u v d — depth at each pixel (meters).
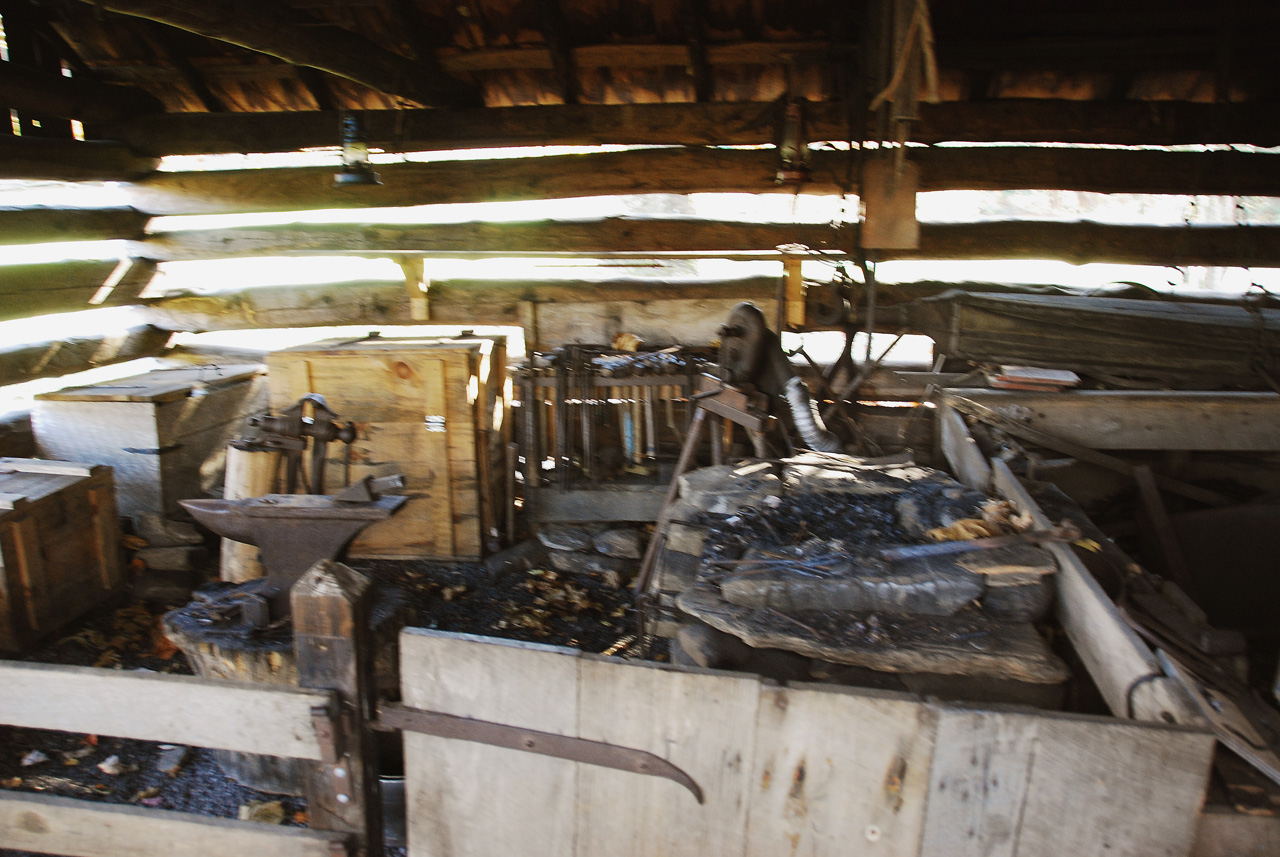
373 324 6.18
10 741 3.45
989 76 5.18
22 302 5.04
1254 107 4.94
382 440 5.03
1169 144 5.11
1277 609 4.39
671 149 5.44
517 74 5.50
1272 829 1.81
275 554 3.07
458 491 5.11
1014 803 1.85
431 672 2.06
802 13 4.87
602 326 5.91
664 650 3.60
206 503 3.05
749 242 5.61
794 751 1.91
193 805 3.14
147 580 4.70
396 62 4.62
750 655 2.70
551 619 4.57
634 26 5.05
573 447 5.35
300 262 6.29
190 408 5.21
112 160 5.34
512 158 5.56
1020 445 4.72
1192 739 1.75
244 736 2.05
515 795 2.10
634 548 5.10
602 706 1.97
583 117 5.32
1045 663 2.53
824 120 5.17
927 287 5.65
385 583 4.91
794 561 2.96
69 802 2.18
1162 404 4.67
